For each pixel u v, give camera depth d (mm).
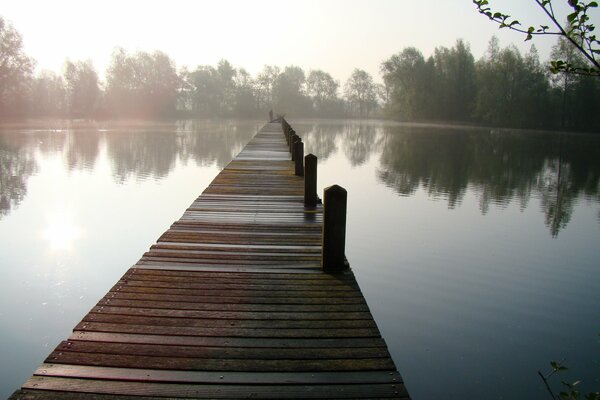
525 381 4480
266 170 11328
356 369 2820
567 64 2129
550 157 25984
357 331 3268
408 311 5945
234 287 4000
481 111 53000
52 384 2580
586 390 4328
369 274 7199
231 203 7559
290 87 86562
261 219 6500
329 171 19125
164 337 3125
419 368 4691
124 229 9914
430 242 8914
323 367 2830
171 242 5301
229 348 3014
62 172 17500
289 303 3703
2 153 22188
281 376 2732
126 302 3646
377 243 8781
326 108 93000
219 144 30500
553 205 12875
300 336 3186
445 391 4328
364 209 11820
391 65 62000
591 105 46094
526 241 9117
